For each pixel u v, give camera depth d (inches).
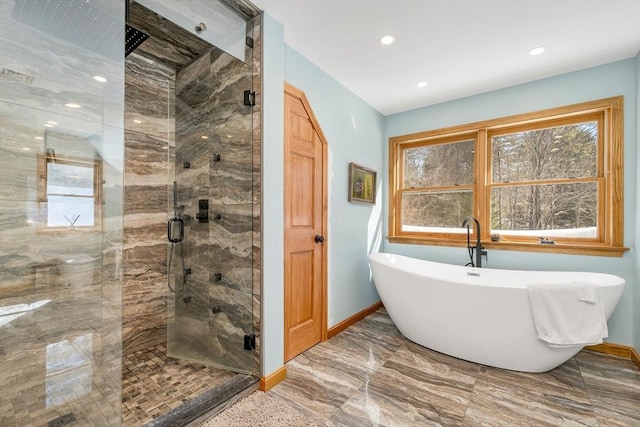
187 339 85.0
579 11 70.6
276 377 73.8
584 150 100.4
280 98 76.9
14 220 48.0
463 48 87.3
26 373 47.7
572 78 99.6
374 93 119.0
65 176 51.2
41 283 49.4
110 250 53.6
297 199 89.6
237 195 77.4
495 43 84.6
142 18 65.3
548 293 74.2
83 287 52.1
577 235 100.8
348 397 68.4
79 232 52.1
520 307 76.1
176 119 95.9
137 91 89.2
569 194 102.6
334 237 107.5
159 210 94.8
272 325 74.3
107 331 53.1
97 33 52.3
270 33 73.5
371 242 131.6
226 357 78.7
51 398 48.7
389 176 141.8
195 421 58.6
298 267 89.9
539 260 104.2
